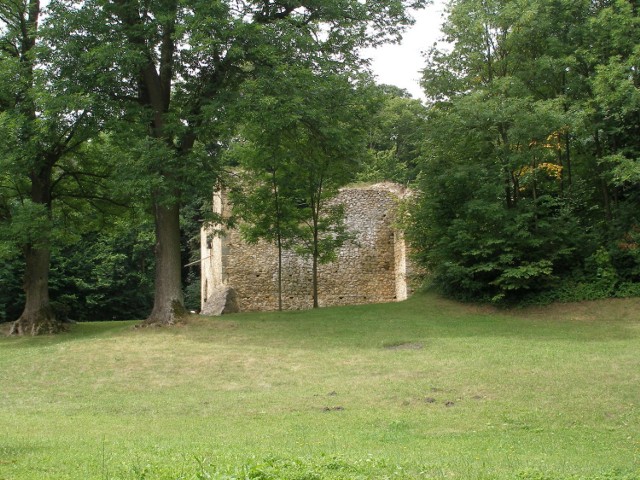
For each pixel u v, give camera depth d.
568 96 24.55
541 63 23.34
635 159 23.77
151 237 42.97
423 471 7.53
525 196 25.62
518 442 10.27
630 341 17.83
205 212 22.91
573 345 17.38
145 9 19.84
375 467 7.46
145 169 18.64
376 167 43.53
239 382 14.96
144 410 12.83
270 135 20.88
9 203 23.97
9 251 20.27
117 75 19.19
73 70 19.39
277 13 21.34
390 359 16.39
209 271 36.66
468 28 23.95
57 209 26.47
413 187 26.00
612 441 10.43
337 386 14.24
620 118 23.08
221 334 19.73
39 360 17.28
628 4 22.78
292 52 20.38
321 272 31.31
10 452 8.66
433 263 25.72
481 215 23.16
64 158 24.88
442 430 11.03
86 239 39.84
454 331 19.81
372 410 12.41
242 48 19.25
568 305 22.83
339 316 22.45
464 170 23.09
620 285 22.97
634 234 22.70
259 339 19.11
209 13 18.52
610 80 21.58
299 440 10.00
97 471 7.38
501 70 24.75
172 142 20.55
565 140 24.94
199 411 12.64
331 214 26.86
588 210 25.45
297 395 13.65
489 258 23.55
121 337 19.55
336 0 20.61
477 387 13.64
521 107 22.28
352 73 21.41
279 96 19.05
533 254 23.22
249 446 9.37
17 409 13.09
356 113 21.61
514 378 14.11
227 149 25.12
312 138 21.89
